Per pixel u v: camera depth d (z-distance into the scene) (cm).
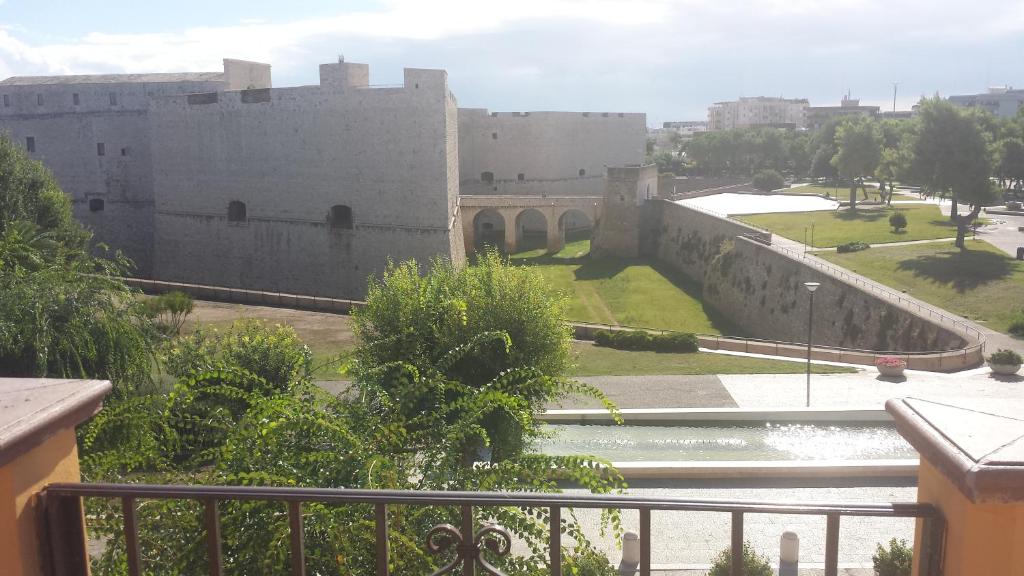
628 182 6819
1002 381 2719
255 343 2005
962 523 322
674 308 5284
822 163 9550
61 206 3725
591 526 1595
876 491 1744
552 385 971
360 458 769
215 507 374
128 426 941
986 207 7138
